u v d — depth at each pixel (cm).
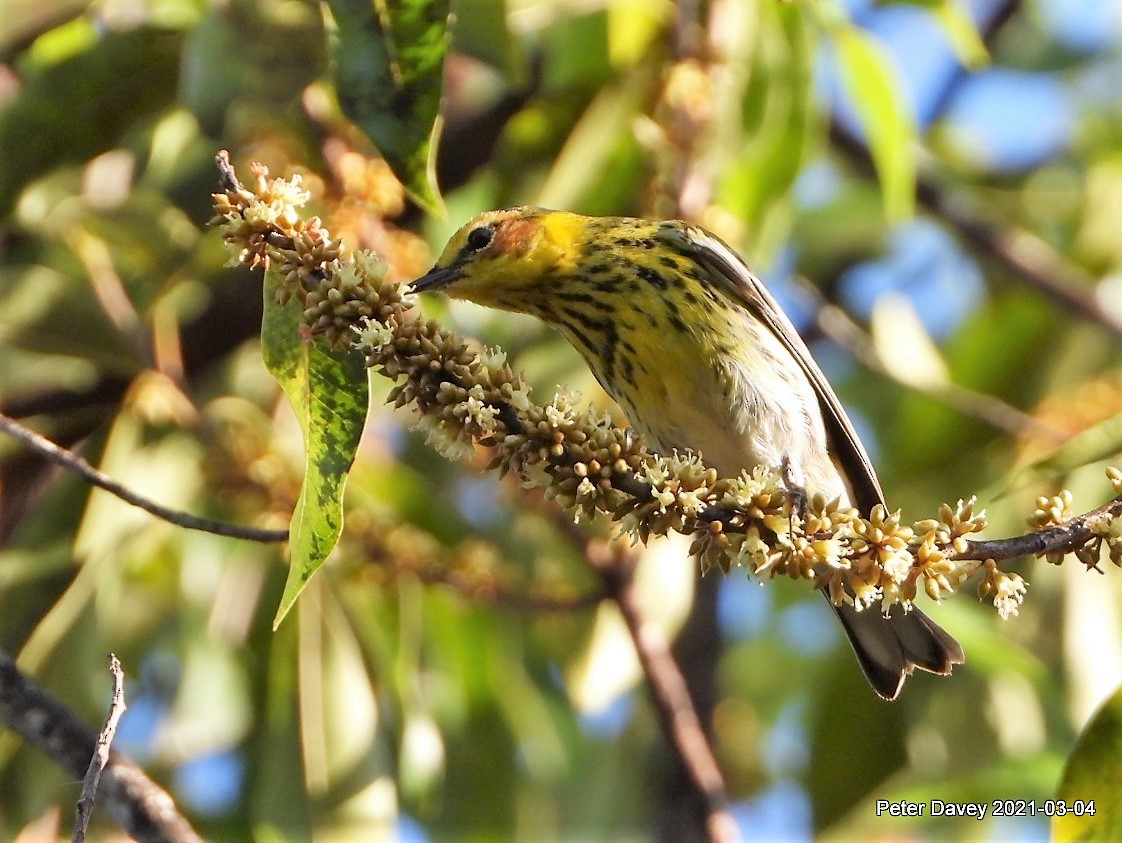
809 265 1575
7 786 1103
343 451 713
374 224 1020
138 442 1092
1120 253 1523
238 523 1112
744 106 1098
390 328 684
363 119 754
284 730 1087
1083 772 789
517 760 1349
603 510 695
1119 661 1180
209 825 1246
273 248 689
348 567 1111
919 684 1270
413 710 1115
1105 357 1445
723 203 1115
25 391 1096
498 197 1221
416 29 754
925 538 680
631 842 1445
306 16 943
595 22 1123
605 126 1095
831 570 684
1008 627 1197
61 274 1105
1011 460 1294
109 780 778
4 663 796
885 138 1123
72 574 1068
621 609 1130
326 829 1054
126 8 1024
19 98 1001
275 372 720
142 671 1248
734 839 1083
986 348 1454
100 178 1106
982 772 1093
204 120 938
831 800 1281
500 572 1157
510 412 689
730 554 688
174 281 1111
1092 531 679
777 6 1091
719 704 1552
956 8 1117
